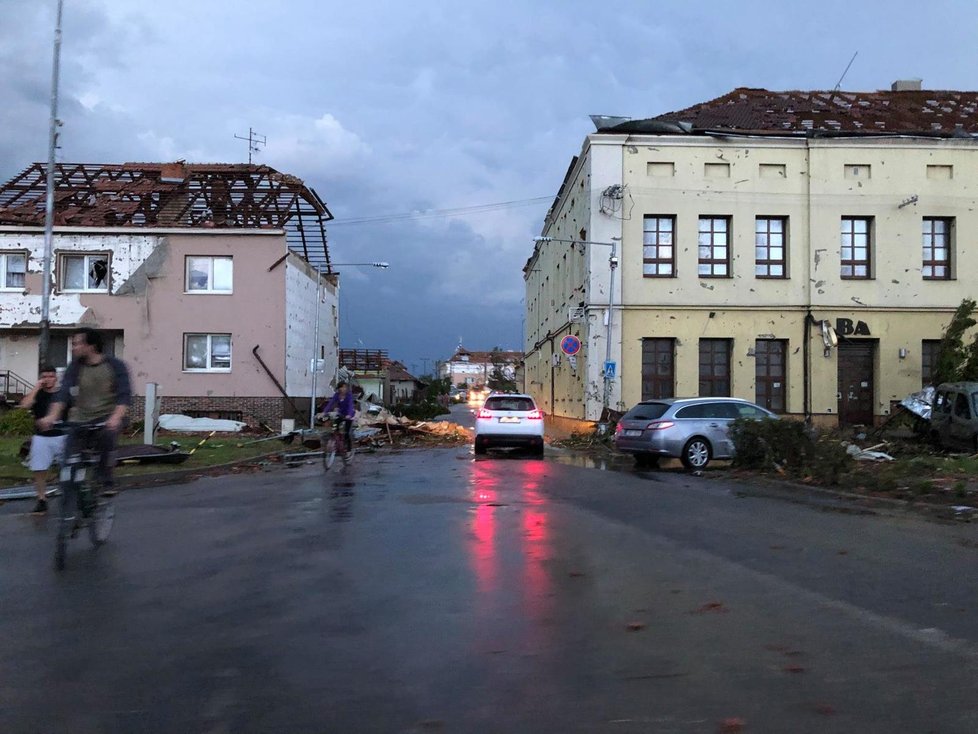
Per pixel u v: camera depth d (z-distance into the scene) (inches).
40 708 143.1
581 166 1064.2
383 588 226.7
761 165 994.1
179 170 1160.2
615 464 676.7
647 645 177.2
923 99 1206.3
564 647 175.9
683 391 975.0
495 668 162.7
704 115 1082.1
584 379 1002.7
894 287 995.3
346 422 618.8
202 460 641.0
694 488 477.1
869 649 174.1
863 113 1113.4
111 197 1156.5
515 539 301.4
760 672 160.4
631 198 978.1
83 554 274.1
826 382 981.2
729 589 226.2
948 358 869.8
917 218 999.0
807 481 486.3
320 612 202.2
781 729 134.1
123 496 440.5
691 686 153.2
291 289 1128.2
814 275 988.6
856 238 1005.8
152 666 163.8
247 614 200.4
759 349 992.9
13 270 1083.3
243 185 1166.3
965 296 1000.2
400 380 2960.1
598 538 304.2
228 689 151.9
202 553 275.3
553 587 228.4
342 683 154.7
